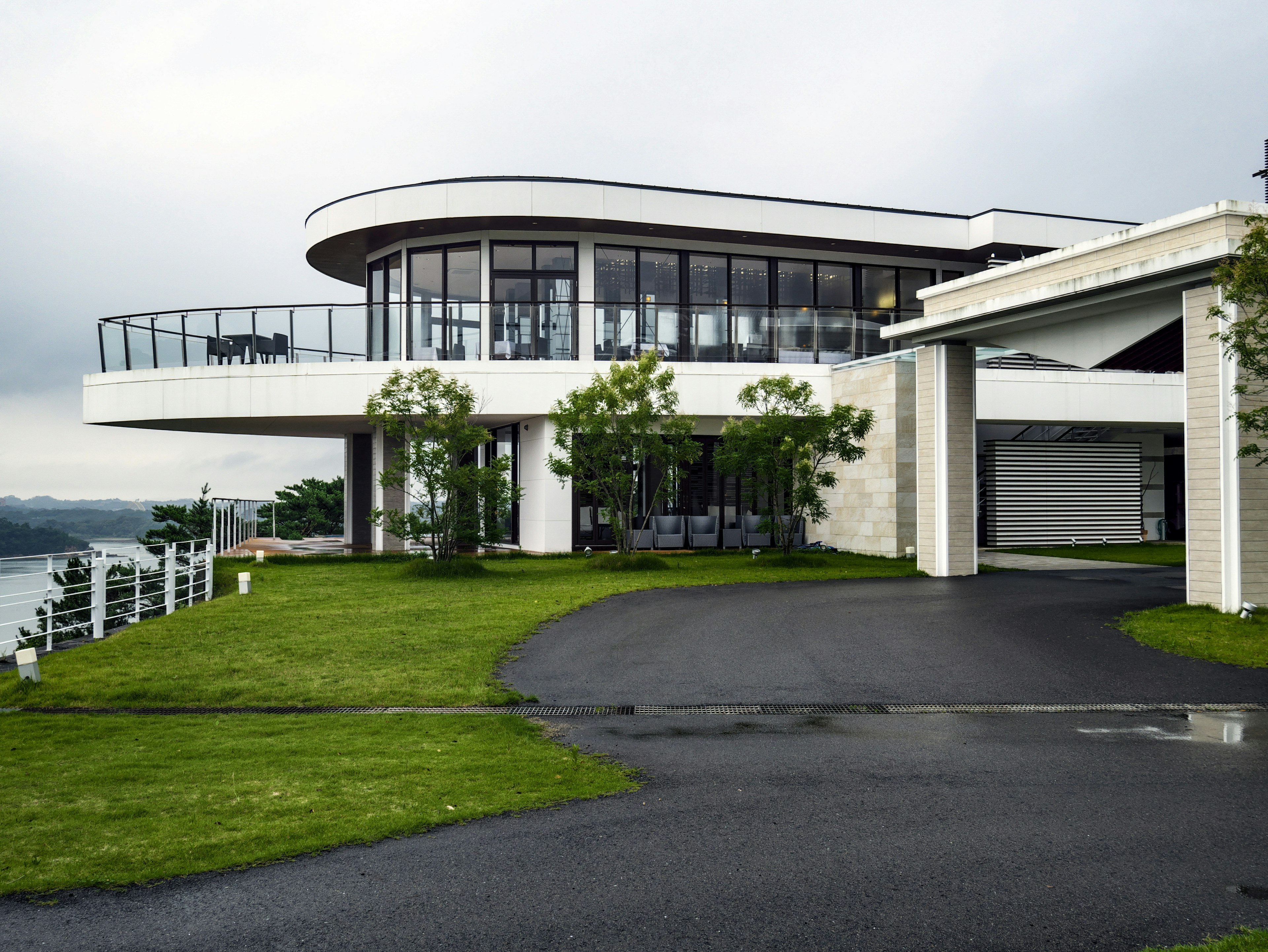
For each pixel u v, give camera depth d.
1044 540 23.94
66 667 8.47
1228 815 4.60
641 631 10.16
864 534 19.39
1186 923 3.34
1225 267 9.56
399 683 7.77
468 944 3.19
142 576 15.48
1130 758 5.71
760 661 8.70
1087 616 10.95
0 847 4.11
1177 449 27.11
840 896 3.60
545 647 9.34
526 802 4.77
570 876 3.81
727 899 3.57
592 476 18.73
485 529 16.30
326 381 20.58
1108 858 4.01
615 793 4.96
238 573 16.39
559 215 21.06
